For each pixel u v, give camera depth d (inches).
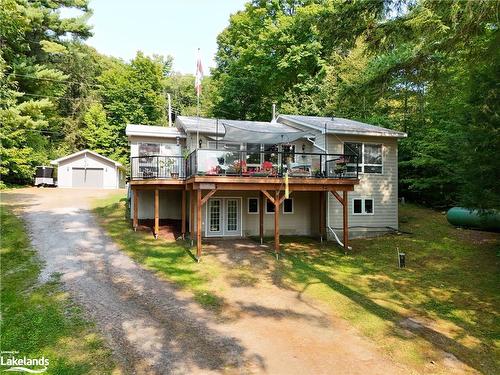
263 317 373.7
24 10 869.2
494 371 289.4
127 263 524.1
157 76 1814.7
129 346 301.7
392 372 281.0
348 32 453.4
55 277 452.1
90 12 1111.6
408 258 602.2
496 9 346.6
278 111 1333.7
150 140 808.9
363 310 401.1
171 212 837.8
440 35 396.5
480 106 483.2
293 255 618.8
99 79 1752.0
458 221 737.0
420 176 968.3
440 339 339.9
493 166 474.0
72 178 1321.4
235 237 756.6
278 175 618.8
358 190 772.6
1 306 366.6
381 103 1070.4
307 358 295.6
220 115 1504.7
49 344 301.4
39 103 901.2
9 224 682.2
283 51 1270.9
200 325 346.9
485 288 464.4
